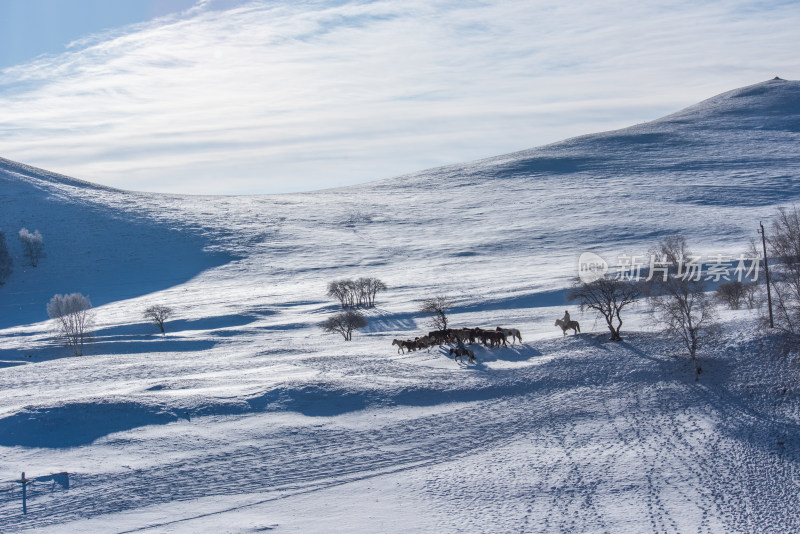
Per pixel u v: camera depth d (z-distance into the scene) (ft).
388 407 134.72
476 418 128.88
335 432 123.75
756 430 114.11
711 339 150.30
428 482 103.86
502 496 98.12
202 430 124.47
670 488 98.22
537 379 145.07
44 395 154.71
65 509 96.78
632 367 145.48
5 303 354.33
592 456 109.91
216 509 96.37
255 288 336.70
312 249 409.08
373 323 245.04
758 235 338.54
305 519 92.99
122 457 114.52
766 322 152.25
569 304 235.81
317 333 234.58
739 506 92.22
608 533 86.84
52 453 116.98
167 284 362.12
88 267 398.83
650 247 340.39
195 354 206.80
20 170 603.26
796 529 85.92
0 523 93.09
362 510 95.40
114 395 138.10
